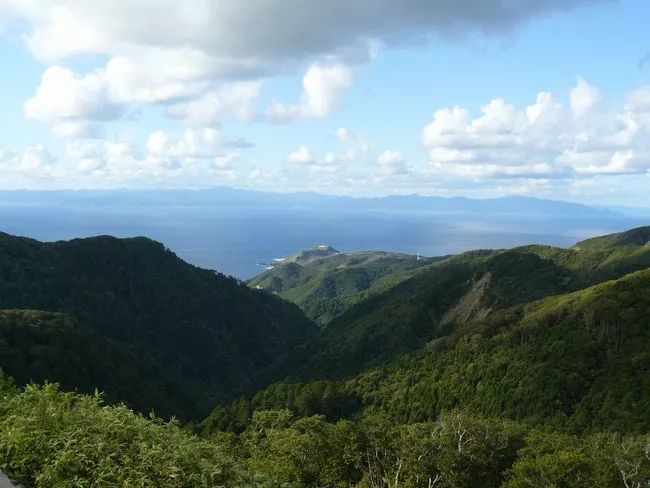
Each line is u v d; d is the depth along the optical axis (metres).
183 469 7.00
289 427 27.83
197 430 52.19
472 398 56.53
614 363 51.03
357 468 24.80
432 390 60.91
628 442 28.69
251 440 27.28
